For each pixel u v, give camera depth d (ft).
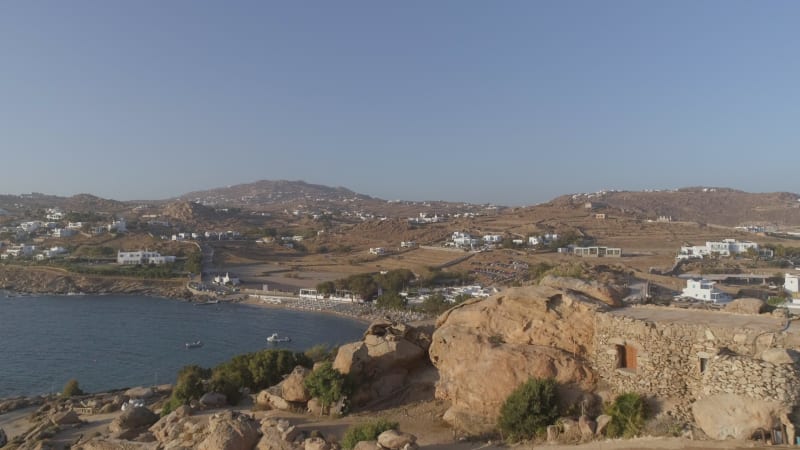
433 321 119.55
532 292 91.15
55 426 157.99
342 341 396.98
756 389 62.64
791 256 628.28
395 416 94.22
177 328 428.97
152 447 100.48
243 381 159.63
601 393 78.28
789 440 58.80
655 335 75.20
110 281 650.43
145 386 276.00
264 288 616.39
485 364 85.81
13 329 406.00
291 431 86.07
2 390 268.41
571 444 71.15
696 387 70.69
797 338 64.75
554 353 83.56
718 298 374.43
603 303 87.35
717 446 61.62
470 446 77.82
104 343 367.45
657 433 67.05
